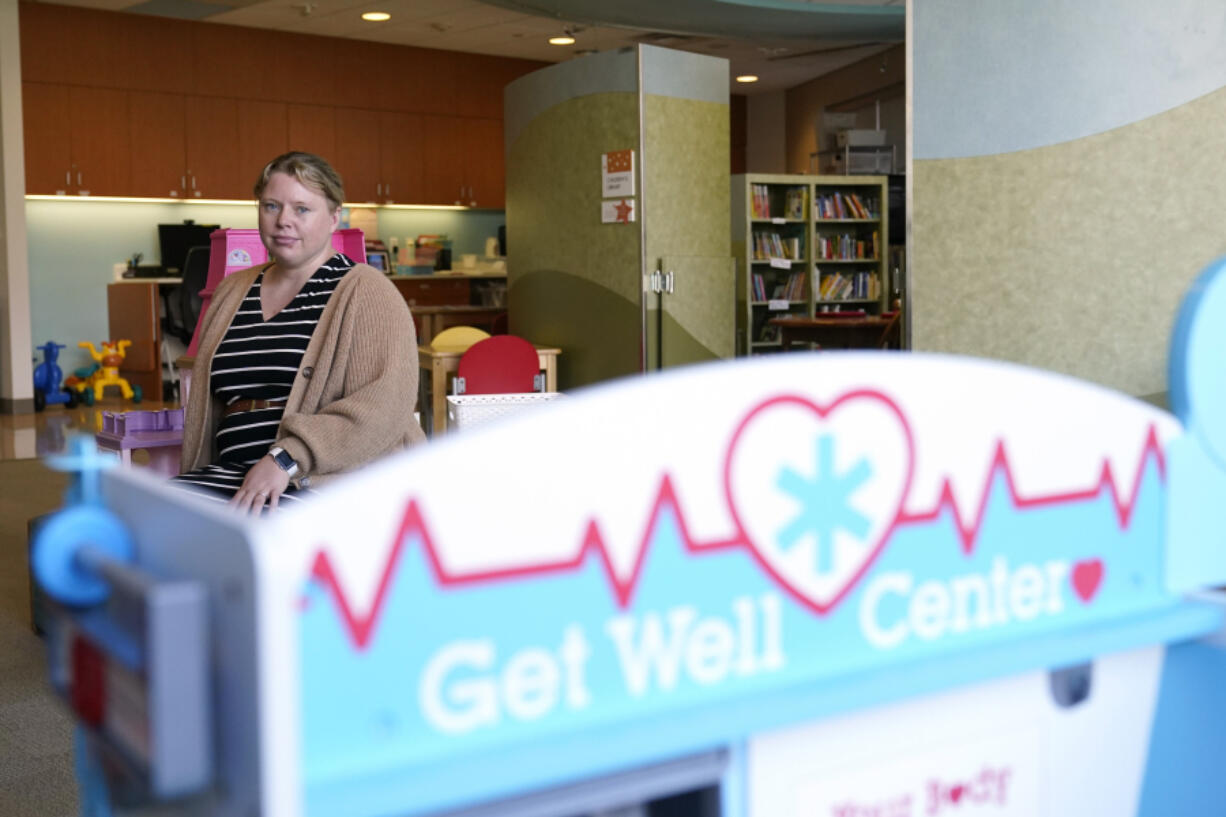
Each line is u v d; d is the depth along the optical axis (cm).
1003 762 99
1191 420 108
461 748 74
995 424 97
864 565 90
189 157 1171
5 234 1055
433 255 1298
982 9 378
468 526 74
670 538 82
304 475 246
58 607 78
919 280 400
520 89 757
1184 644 109
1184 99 345
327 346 255
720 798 85
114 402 1141
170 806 73
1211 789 111
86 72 1113
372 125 1269
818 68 1375
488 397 341
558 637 78
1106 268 363
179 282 1141
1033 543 100
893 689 88
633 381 80
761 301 1089
